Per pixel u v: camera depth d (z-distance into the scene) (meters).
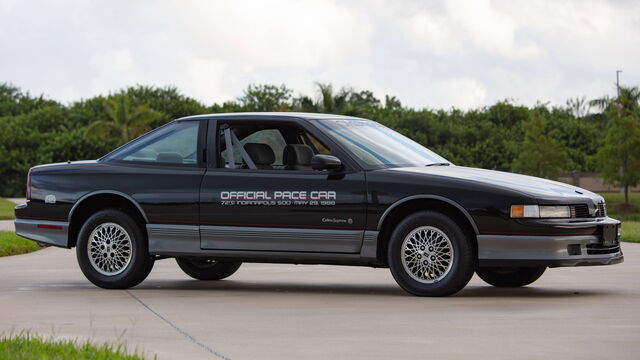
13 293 11.96
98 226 12.51
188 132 12.38
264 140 12.21
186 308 10.27
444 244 11.05
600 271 14.66
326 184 11.46
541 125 79.50
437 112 106.94
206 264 13.73
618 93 74.56
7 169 89.94
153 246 12.23
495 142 96.00
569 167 90.19
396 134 12.61
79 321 9.29
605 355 7.15
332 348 7.57
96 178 12.59
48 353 6.80
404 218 11.23
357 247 11.34
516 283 12.34
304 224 11.52
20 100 119.44
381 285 12.92
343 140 11.69
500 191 10.90
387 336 8.18
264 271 15.23
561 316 9.38
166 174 12.24
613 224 11.34
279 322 9.11
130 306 10.49
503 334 8.23
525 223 10.80
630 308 9.99
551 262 10.80
